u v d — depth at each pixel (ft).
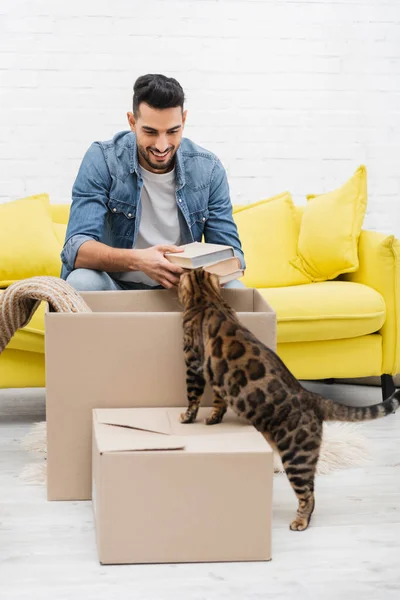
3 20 12.85
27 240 10.82
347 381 11.33
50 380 6.79
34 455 8.21
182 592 5.45
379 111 13.66
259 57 13.37
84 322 6.75
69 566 5.81
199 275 6.93
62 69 13.03
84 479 6.97
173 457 5.77
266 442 6.00
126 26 13.08
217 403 6.43
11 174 13.10
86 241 8.45
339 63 13.51
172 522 5.83
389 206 13.85
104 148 8.99
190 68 13.28
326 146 13.64
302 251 11.24
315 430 6.24
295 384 6.29
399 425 9.34
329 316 9.70
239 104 13.42
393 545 6.17
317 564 5.85
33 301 7.74
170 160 8.70
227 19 13.25
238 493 5.83
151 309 7.97
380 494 7.18
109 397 6.86
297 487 6.30
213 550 5.87
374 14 13.48
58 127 13.10
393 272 10.08
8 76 12.94
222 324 6.42
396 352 10.09
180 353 6.86
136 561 5.85
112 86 13.12
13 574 5.68
